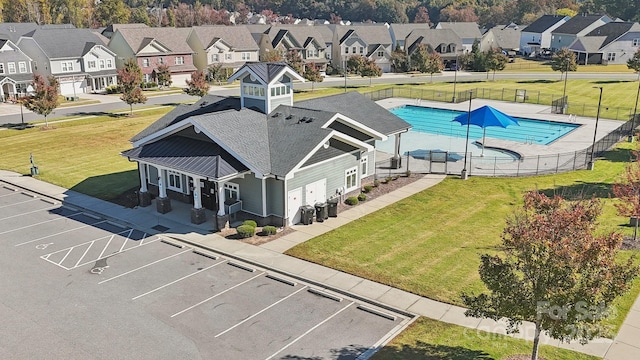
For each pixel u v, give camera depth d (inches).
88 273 943.0
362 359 689.6
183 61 3713.1
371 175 1439.5
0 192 1414.9
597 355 689.0
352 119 1357.0
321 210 1170.6
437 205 1289.4
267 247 1040.8
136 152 1234.0
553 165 1626.5
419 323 773.3
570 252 560.7
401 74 4188.0
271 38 4271.7
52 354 708.7
